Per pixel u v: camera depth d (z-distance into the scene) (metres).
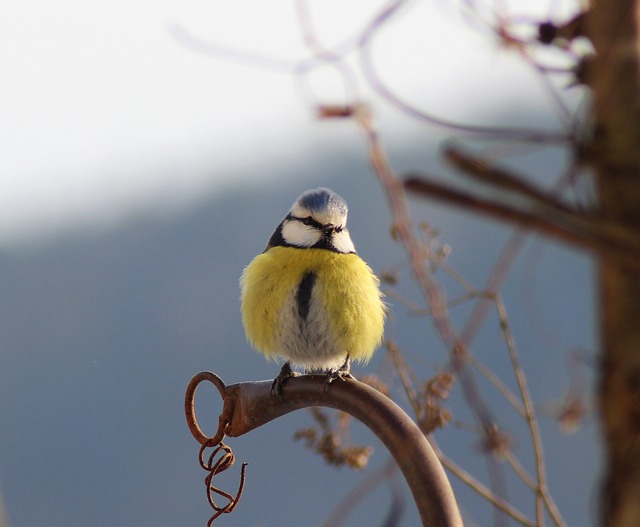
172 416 22.77
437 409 5.55
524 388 5.61
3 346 25.53
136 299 26.53
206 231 29.50
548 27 3.38
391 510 4.89
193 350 24.34
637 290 2.95
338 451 6.16
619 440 2.99
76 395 23.77
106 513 21.25
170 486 21.20
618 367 2.99
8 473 22.00
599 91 3.03
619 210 2.97
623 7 2.99
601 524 3.03
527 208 2.94
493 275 3.30
